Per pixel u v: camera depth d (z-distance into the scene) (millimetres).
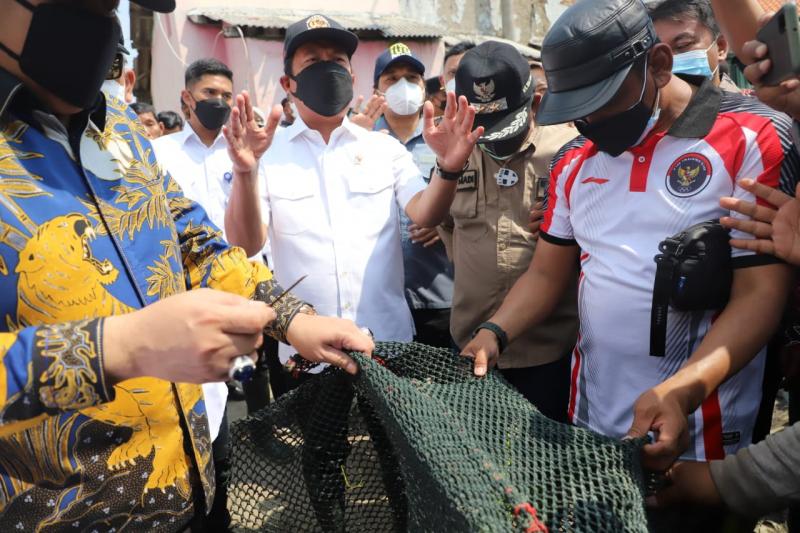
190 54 9188
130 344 977
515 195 2578
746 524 1564
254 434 1510
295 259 2592
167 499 1328
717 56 2549
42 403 955
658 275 1620
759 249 1536
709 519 1582
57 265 1141
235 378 992
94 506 1228
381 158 2668
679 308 1614
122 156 1356
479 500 1069
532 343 2490
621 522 1159
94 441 1217
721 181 1625
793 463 1363
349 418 1567
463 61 2574
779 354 1932
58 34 1117
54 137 1217
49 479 1178
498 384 1584
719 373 1519
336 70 2529
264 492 1521
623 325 1742
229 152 2152
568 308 2490
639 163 1726
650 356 1717
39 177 1165
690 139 1664
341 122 2660
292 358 1584
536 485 1207
